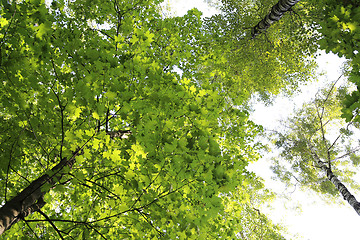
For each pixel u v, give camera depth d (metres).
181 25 3.88
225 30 7.07
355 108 1.70
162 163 1.88
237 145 4.10
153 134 1.86
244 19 7.14
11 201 1.97
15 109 2.09
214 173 1.84
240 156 3.48
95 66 1.77
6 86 2.06
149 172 1.97
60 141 2.39
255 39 7.26
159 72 2.20
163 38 3.57
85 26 3.07
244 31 7.24
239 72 7.42
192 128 2.15
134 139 1.96
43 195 2.29
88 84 1.78
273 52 7.42
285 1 5.41
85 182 2.37
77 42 1.94
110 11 2.69
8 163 2.14
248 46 7.17
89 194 2.84
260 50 7.38
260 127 4.32
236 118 4.02
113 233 2.38
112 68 1.73
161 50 3.47
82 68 1.94
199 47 3.83
